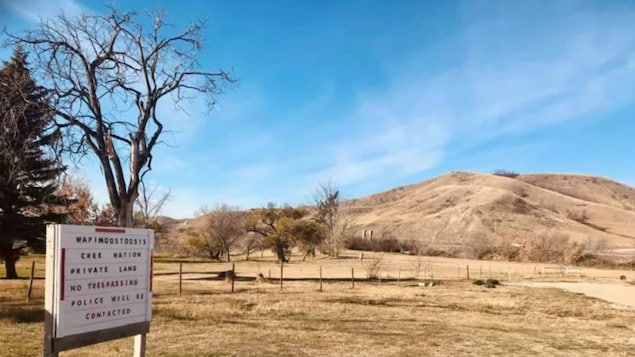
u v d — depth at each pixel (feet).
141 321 26.25
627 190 594.24
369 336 43.60
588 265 202.18
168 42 92.73
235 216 221.66
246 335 41.42
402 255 237.86
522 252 223.51
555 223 340.39
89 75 86.74
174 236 255.09
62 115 83.76
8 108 81.05
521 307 71.10
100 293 24.04
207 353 34.09
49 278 22.35
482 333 47.73
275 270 146.30
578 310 70.28
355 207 482.28
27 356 32.01
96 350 34.45
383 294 81.56
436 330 48.57
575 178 611.88
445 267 170.30
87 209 159.84
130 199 87.66
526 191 461.37
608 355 39.91
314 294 79.15
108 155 87.86
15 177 93.61
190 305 60.54
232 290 80.84
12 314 49.16
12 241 100.42
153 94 90.68
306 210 254.88
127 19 94.17
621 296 90.63
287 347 37.35
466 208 354.74
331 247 226.17
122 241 25.25
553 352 40.09
